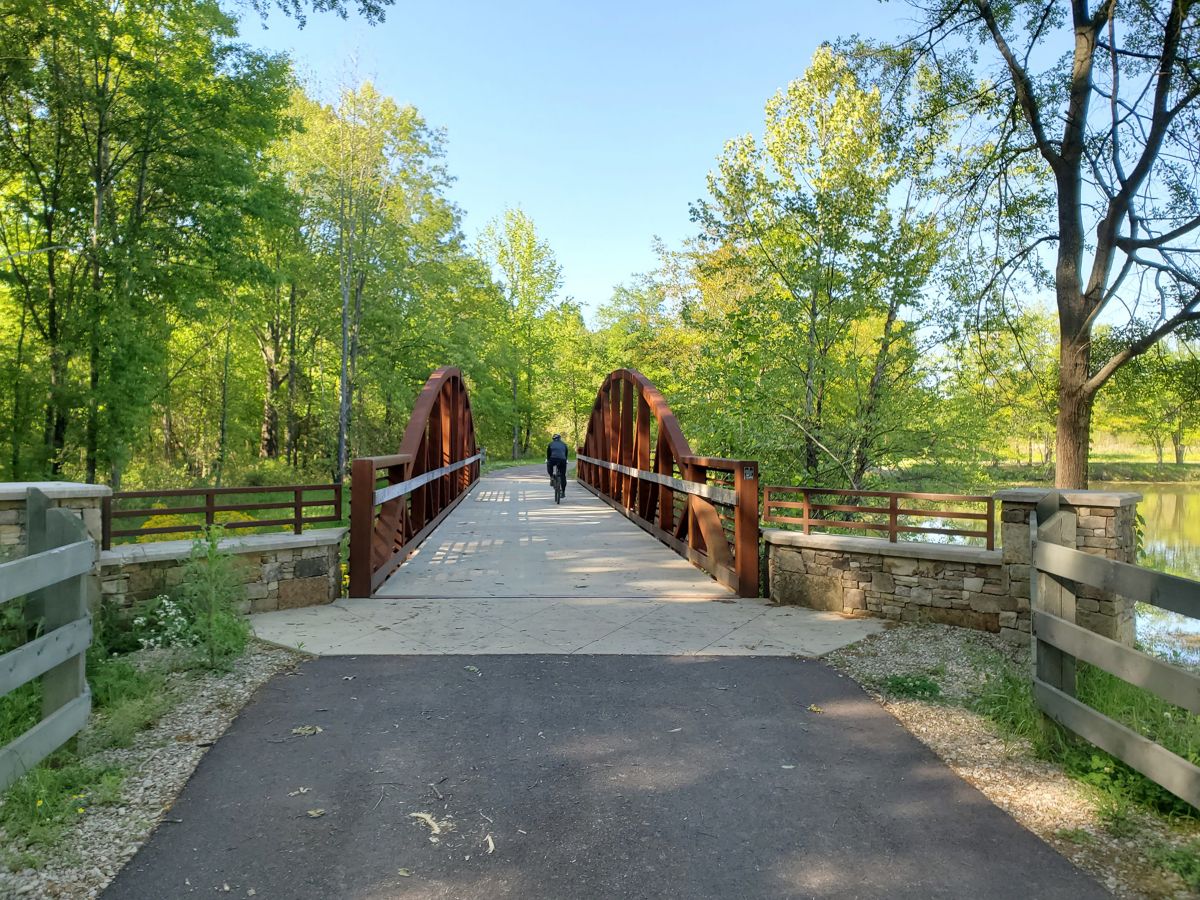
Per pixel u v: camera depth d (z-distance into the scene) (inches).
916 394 393.4
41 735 115.7
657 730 149.4
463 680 179.8
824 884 95.5
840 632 227.6
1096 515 197.0
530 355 1759.4
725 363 409.4
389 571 303.0
